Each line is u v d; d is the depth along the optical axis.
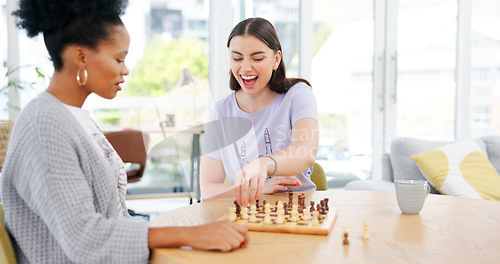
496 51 4.68
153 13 4.04
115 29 1.03
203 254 0.92
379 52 4.36
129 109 4.10
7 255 0.95
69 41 1.01
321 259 0.90
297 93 1.66
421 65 4.51
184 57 4.11
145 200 3.60
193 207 1.35
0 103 3.59
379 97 4.39
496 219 1.22
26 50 3.59
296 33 4.15
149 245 0.94
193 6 4.06
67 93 1.06
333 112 4.30
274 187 1.56
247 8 3.99
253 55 1.58
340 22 4.25
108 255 0.92
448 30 4.55
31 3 1.01
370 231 1.10
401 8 4.39
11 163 0.95
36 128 0.92
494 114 4.71
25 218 0.98
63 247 0.92
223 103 1.80
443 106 4.61
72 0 0.98
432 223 1.17
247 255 0.92
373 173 4.42
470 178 2.88
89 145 1.01
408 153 3.03
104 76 1.04
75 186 0.93
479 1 4.57
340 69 4.29
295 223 1.11
